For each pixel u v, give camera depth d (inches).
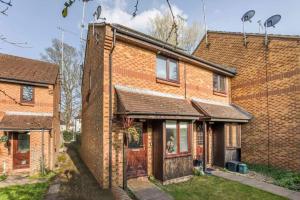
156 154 395.9
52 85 627.8
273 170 504.4
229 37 654.5
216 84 595.2
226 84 627.2
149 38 414.3
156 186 358.3
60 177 438.0
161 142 386.0
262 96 563.8
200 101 524.4
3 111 556.7
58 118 802.2
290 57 512.7
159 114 365.4
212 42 708.0
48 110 618.5
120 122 362.0
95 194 317.7
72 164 592.4
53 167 565.0
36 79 601.9
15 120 536.4
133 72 396.2
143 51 415.2
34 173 507.5
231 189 366.0
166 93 450.9
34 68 679.7
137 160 387.5
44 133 565.0
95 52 446.3
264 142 551.2
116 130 360.2
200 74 541.0
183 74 494.0
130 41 389.4
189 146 431.5
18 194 340.5
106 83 358.9
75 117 1473.9
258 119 567.8
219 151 530.6
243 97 606.9
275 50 542.3
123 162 345.4
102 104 358.6
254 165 549.0
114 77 369.1
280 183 405.7
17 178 464.4
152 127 410.3
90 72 526.9
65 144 1200.2
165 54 451.8
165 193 329.1
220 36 683.4
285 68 521.3
